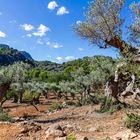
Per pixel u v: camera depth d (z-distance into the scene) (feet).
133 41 46.85
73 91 200.03
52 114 99.40
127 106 69.87
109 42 59.00
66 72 324.60
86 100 125.59
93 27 61.16
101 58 102.83
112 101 74.90
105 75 96.43
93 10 60.90
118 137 38.06
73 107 117.60
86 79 132.36
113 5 59.72
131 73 40.27
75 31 62.75
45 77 337.52
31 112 140.05
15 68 89.10
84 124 55.31
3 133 45.34
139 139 36.70
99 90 127.34
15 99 205.05
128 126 42.09
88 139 38.96
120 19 59.62
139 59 40.14
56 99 226.58
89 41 61.77
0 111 80.53
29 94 207.62
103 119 60.44
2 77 85.92
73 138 38.42
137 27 53.52
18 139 42.06
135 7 53.88
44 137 42.37
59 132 42.22
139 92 52.49
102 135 41.68
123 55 41.47
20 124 50.65
